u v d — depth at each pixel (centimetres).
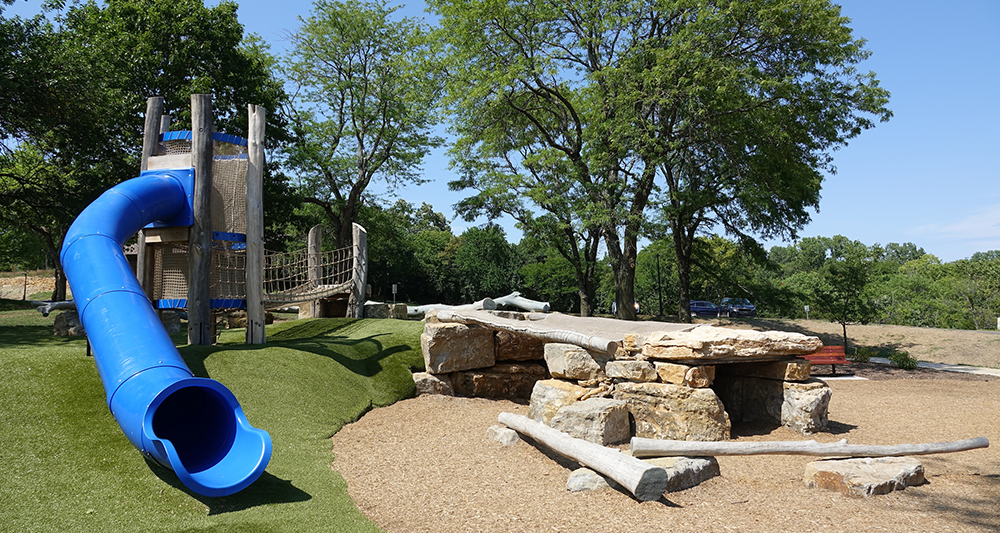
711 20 1839
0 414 574
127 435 514
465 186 2638
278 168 2623
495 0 2028
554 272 3822
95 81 1867
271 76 2959
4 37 1620
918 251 14950
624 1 2069
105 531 430
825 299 2245
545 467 650
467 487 581
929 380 1494
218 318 1692
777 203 2298
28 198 1964
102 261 686
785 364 846
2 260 3541
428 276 5275
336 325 1416
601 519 500
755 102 1952
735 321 3294
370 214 3400
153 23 2161
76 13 2105
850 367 1802
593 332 949
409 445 730
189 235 995
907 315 4228
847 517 506
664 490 543
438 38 2319
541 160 2284
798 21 1862
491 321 1005
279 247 3250
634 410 792
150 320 634
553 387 820
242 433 545
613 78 1980
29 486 477
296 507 497
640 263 4362
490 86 2056
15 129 1841
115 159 2041
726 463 677
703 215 2492
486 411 940
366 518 496
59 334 1423
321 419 779
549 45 2272
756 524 491
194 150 986
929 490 582
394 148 3259
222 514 470
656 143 2019
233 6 2362
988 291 4331
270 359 908
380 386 975
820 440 786
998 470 661
